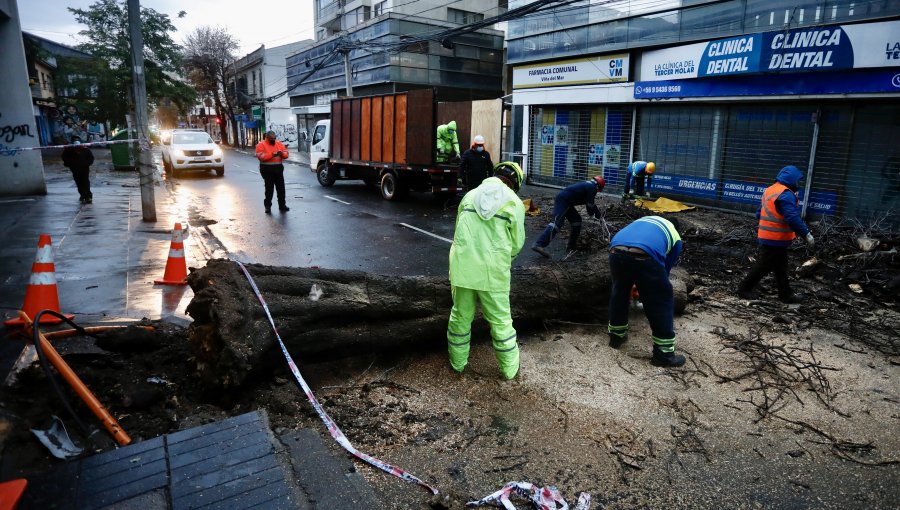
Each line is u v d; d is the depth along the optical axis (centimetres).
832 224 1001
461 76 3088
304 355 411
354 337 423
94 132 4203
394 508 274
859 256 759
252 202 1385
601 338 516
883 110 992
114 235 895
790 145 1129
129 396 346
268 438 291
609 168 1533
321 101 3697
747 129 1199
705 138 1285
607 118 1519
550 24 1622
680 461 325
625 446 339
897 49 924
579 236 923
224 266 408
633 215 1157
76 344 415
